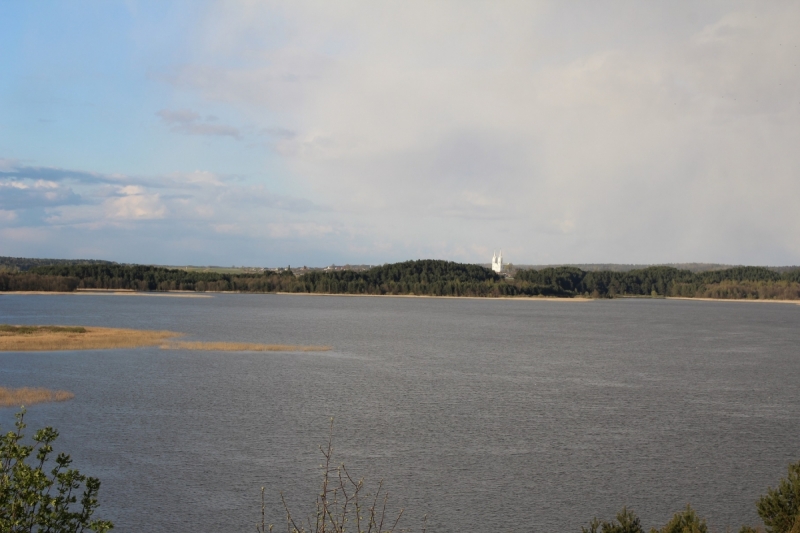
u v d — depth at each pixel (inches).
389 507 1143.6
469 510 1135.6
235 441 1529.3
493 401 2102.6
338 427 1688.0
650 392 2351.1
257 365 2827.3
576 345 4220.0
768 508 818.2
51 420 1701.5
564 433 1676.9
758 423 1844.2
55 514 504.7
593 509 1151.0
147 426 1658.5
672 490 1257.4
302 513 1099.9
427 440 1574.8
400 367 2938.0
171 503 1135.6
